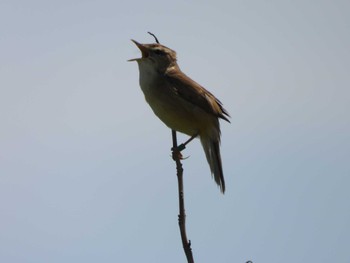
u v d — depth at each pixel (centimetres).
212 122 1223
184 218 813
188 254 790
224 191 1226
